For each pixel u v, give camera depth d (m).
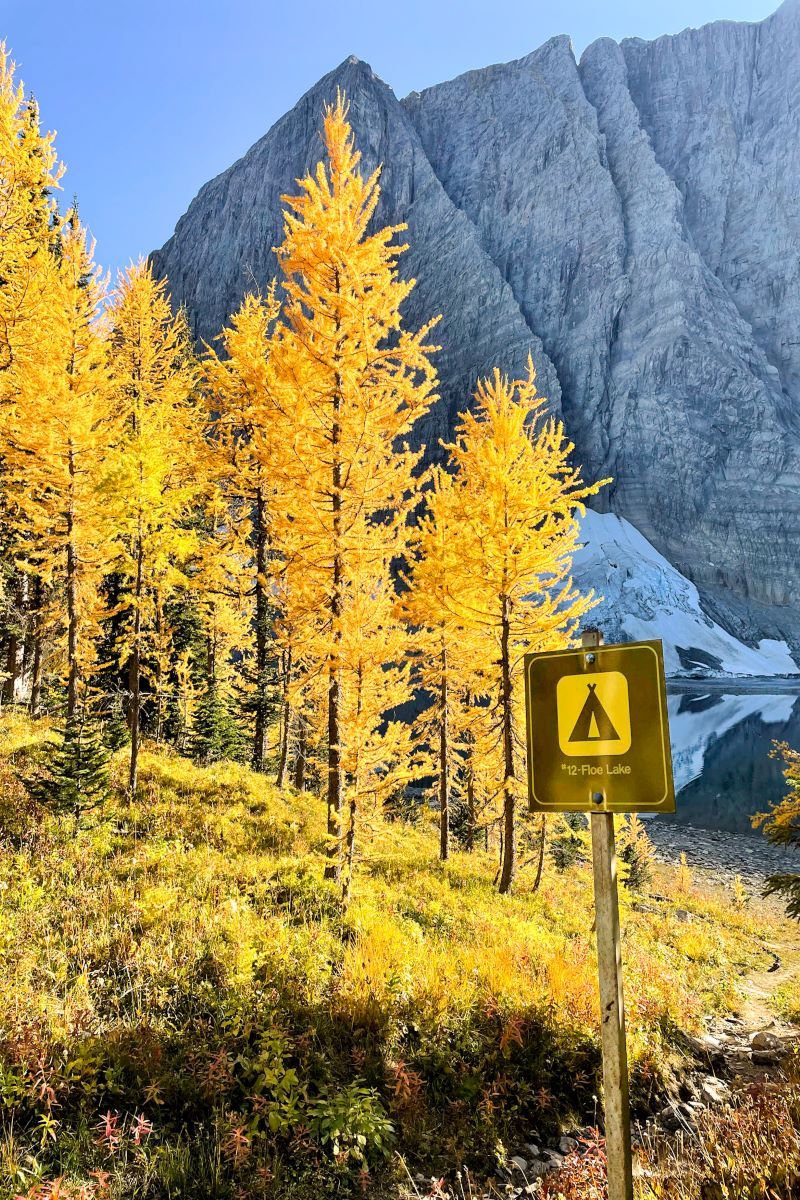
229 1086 4.71
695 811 43.38
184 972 5.84
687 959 12.27
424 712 16.86
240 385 16.81
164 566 14.77
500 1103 5.39
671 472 129.88
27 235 13.75
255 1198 3.94
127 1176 3.82
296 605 11.03
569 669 2.73
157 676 20.84
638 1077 6.20
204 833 11.20
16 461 14.88
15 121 13.19
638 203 145.38
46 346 14.61
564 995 6.89
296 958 6.52
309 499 10.60
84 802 10.15
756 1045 7.86
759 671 112.62
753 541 127.69
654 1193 3.60
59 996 5.28
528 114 158.75
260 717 20.77
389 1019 5.84
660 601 117.75
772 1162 3.51
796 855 34.31
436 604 12.70
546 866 18.80
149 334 22.38
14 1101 4.05
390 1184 4.37
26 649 24.16
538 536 11.86
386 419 10.56
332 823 11.45
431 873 13.52
